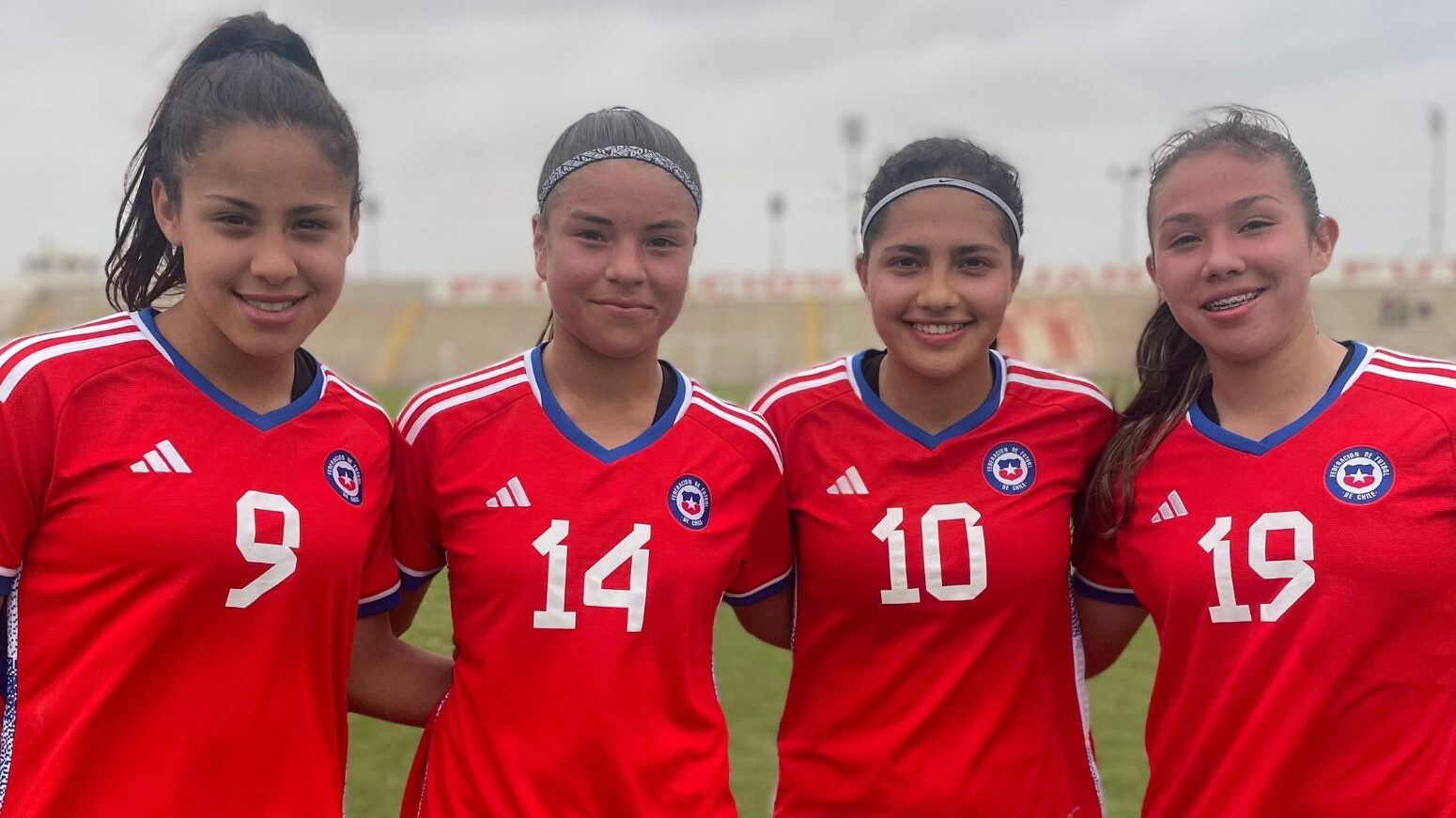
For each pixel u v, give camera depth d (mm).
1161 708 2537
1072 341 34406
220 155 2051
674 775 2314
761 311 38875
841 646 2686
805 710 2734
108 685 2006
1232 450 2479
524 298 39781
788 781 2736
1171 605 2473
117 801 2012
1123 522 2633
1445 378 2404
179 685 2057
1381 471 2326
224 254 2064
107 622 2027
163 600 2037
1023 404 2787
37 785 1996
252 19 2445
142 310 2242
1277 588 2332
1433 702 2262
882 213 2658
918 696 2602
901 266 2629
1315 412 2432
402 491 2500
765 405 2881
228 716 2080
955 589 2596
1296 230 2430
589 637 2305
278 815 2131
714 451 2529
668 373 2621
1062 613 2725
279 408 2252
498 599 2336
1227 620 2383
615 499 2400
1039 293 38688
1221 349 2463
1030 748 2598
